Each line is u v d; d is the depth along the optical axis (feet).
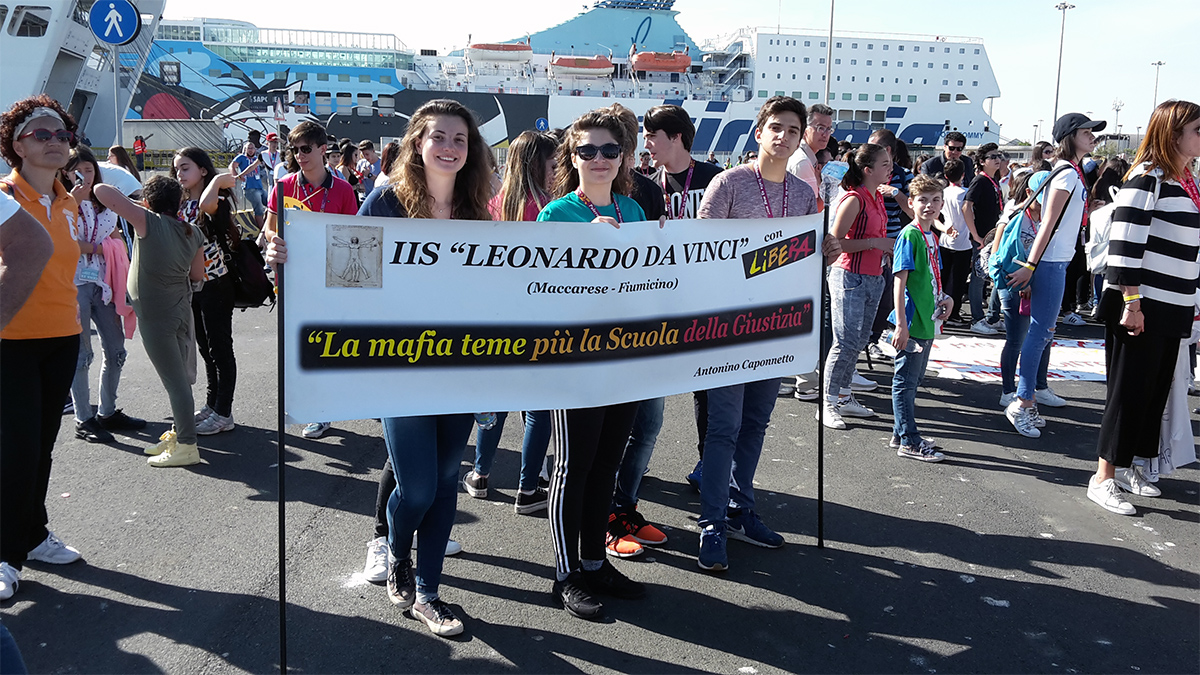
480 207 8.94
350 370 7.91
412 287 8.04
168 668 8.05
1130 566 10.71
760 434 11.21
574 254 8.69
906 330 14.51
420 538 8.84
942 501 12.94
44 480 9.95
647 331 9.36
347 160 29.27
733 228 9.80
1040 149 25.13
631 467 11.05
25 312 9.08
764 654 8.52
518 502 12.27
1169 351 12.14
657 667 8.24
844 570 10.53
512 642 8.64
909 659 8.48
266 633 8.71
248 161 40.47
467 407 8.48
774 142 10.44
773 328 10.43
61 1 79.05
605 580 9.67
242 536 11.15
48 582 9.71
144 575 9.96
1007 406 18.04
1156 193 11.58
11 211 7.43
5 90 78.89
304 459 14.42
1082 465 14.74
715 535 10.35
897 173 23.39
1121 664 8.44
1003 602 9.72
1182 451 13.08
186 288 13.51
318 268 7.63
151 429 15.87
